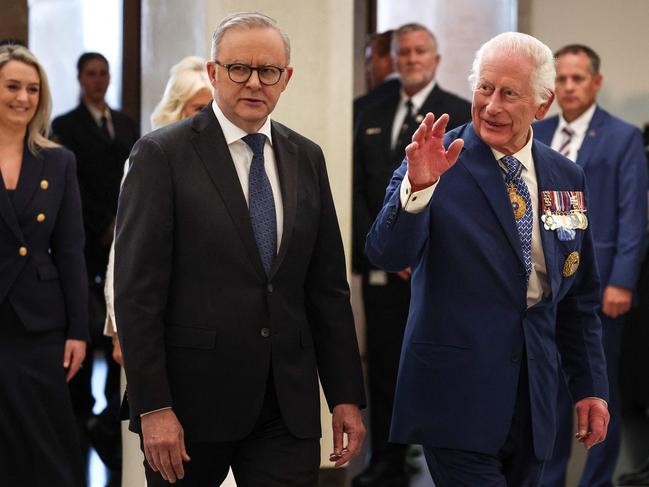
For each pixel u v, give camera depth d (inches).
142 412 138.9
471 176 152.6
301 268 148.2
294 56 237.3
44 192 212.1
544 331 154.7
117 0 406.0
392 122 272.7
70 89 405.1
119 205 144.9
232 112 144.8
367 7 393.7
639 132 256.4
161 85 285.3
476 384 150.3
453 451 152.1
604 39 354.6
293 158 150.3
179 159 143.9
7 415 209.9
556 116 261.9
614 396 247.8
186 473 147.0
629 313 325.4
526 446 154.2
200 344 142.3
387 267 150.0
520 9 354.9
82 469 217.2
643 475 269.0
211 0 232.2
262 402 144.6
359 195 272.8
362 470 265.4
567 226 154.6
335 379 151.2
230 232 142.9
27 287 209.9
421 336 153.6
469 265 150.9
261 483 145.0
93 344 290.4
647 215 254.5
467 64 356.8
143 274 140.5
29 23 392.2
